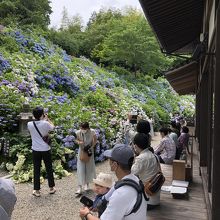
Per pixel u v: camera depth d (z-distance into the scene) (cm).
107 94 1761
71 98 1419
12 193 180
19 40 1766
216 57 329
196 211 523
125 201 234
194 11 787
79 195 661
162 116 2291
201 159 758
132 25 3052
